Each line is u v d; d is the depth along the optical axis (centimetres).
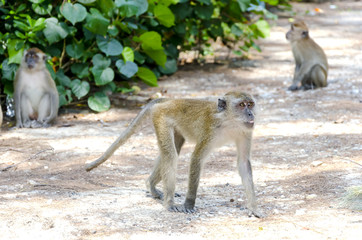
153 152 1032
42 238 606
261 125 1195
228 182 846
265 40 2241
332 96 1412
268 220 662
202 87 1562
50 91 1247
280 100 1405
